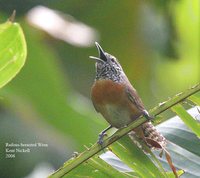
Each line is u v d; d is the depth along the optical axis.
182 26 15.23
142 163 7.63
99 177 7.50
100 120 10.40
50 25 9.40
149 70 14.38
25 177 11.05
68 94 9.91
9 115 10.24
